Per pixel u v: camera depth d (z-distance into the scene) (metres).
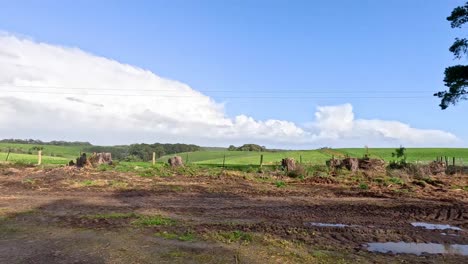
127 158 66.94
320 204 12.98
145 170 24.03
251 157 53.09
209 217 10.26
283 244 7.39
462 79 28.56
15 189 15.65
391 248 7.44
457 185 19.78
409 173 24.33
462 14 28.94
